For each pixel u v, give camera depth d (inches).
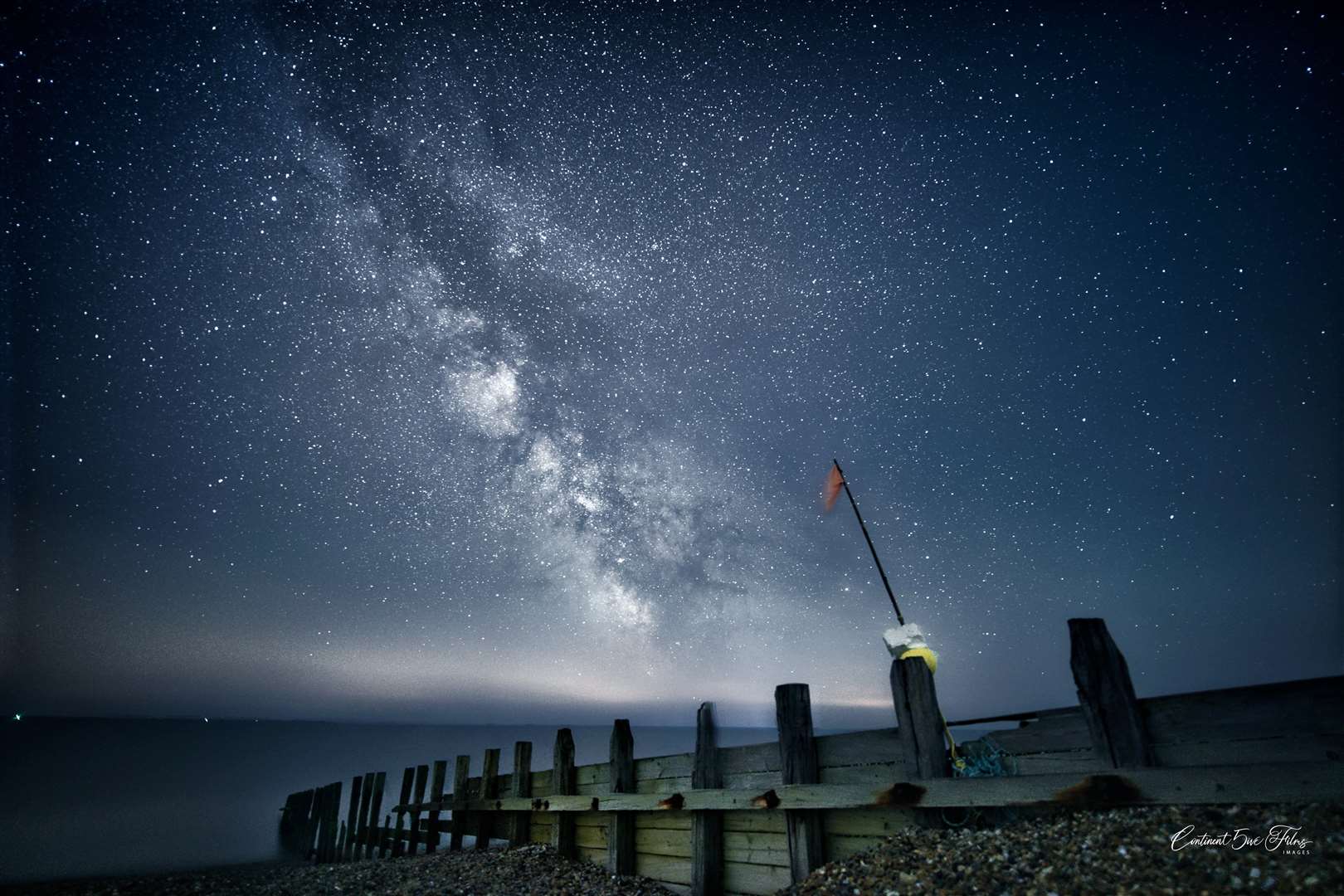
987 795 162.2
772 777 215.6
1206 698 140.9
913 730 180.9
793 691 211.5
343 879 361.4
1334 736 124.6
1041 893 127.3
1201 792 135.2
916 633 201.6
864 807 185.2
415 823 509.7
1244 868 112.9
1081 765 154.1
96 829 834.8
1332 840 110.9
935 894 142.9
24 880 516.7
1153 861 123.8
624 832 274.7
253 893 344.2
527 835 357.4
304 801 745.0
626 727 287.3
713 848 229.0
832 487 247.6
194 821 931.3
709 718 241.1
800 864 196.5
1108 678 152.5
